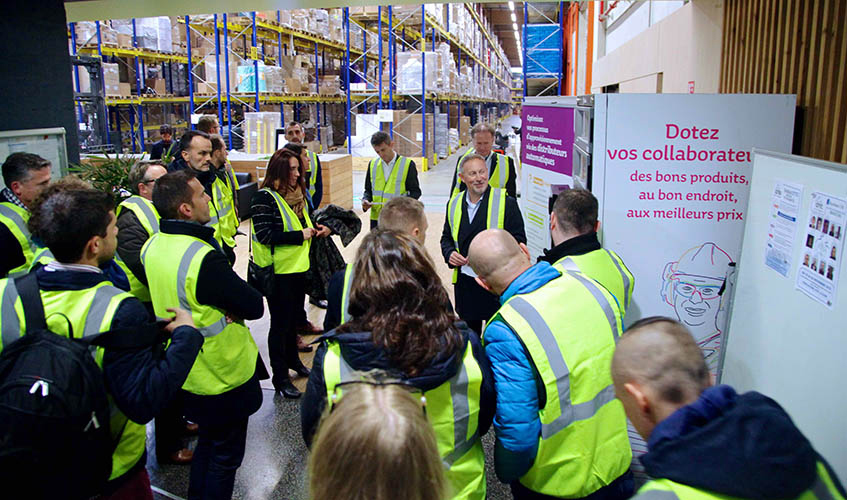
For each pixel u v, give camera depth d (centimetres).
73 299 175
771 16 344
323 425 104
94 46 1145
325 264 444
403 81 1454
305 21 1495
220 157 474
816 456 105
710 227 289
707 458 102
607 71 1184
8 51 454
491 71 2512
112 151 1077
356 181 1389
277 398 398
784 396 221
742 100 279
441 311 161
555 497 183
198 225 249
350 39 1738
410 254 164
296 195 396
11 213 299
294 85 1481
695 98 280
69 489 160
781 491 98
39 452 151
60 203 177
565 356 176
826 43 275
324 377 159
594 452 183
